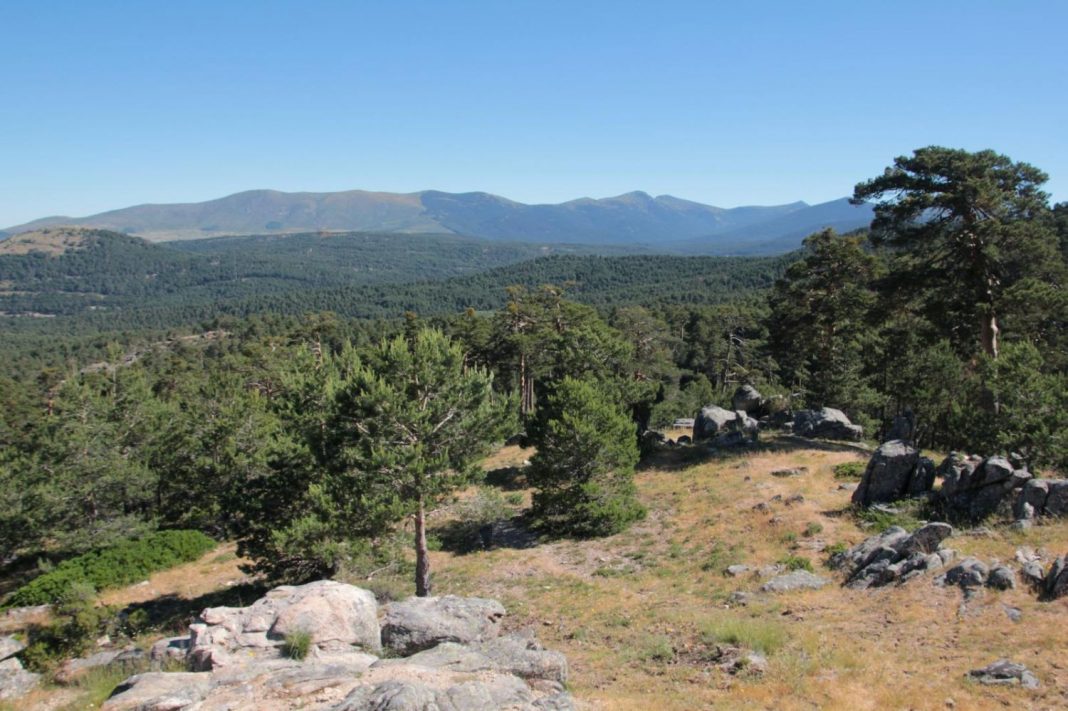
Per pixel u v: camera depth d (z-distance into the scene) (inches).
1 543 1471.5
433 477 855.1
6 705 568.4
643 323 2694.4
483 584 979.9
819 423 1620.3
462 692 388.8
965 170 1215.6
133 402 1831.9
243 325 5782.5
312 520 882.8
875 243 1411.2
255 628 567.8
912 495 969.5
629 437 1256.8
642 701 481.1
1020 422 1047.0
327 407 968.3
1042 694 434.0
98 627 854.5
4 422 2615.7
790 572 805.9
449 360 910.4
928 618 589.9
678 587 845.2
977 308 1254.3
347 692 418.9
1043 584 594.6
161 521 1630.2
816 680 496.7
